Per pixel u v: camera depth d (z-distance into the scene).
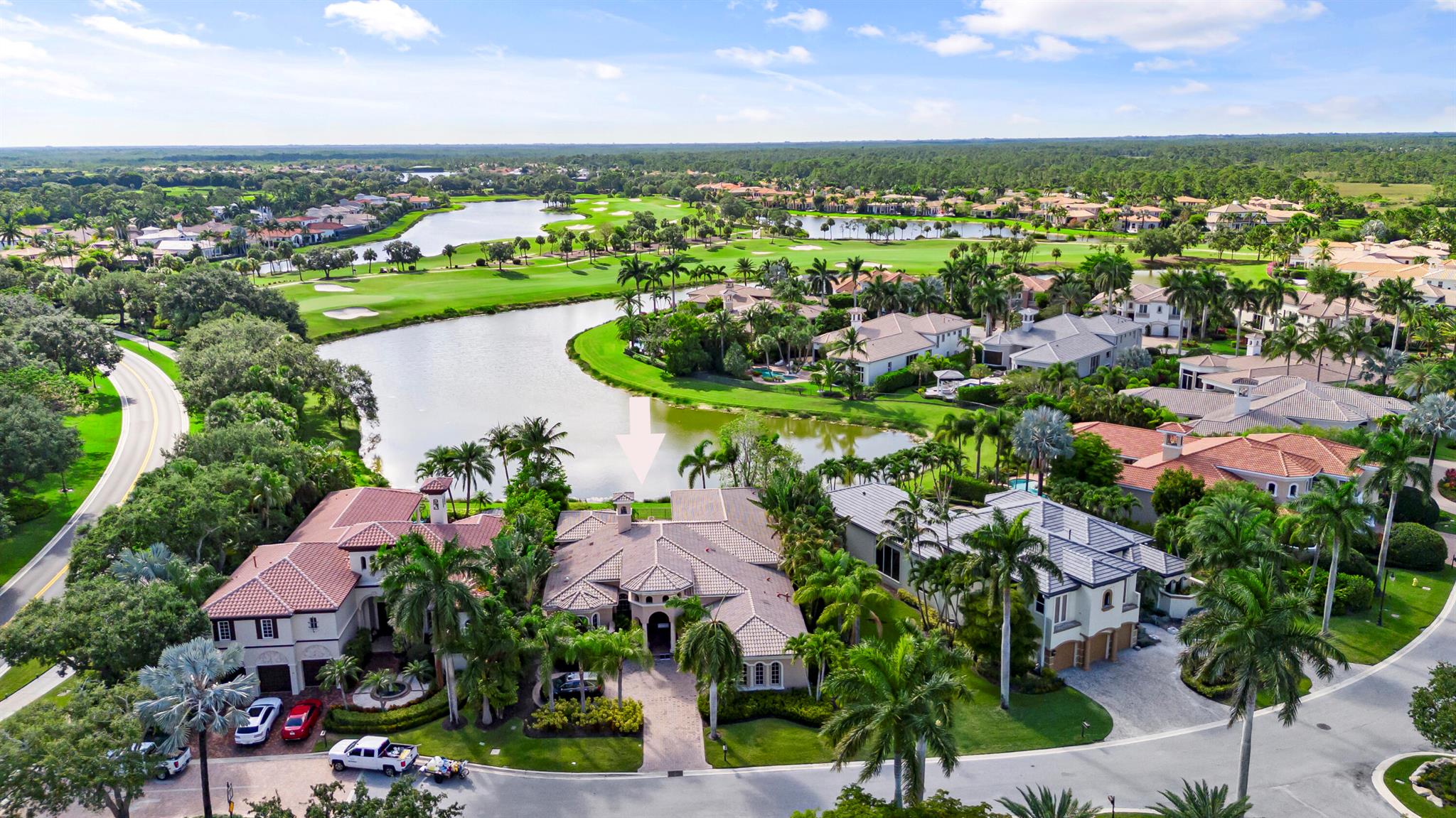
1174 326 169.12
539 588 69.31
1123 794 50.28
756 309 164.12
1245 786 47.62
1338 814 48.06
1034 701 59.84
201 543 66.69
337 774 52.09
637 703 58.44
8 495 90.12
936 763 53.59
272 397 108.94
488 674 56.00
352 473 92.88
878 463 91.19
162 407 126.81
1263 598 45.97
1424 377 108.19
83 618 53.41
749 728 57.31
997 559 57.34
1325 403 101.62
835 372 138.00
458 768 51.78
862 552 79.25
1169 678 62.78
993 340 149.00
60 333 128.12
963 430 97.06
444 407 134.00
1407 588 75.06
